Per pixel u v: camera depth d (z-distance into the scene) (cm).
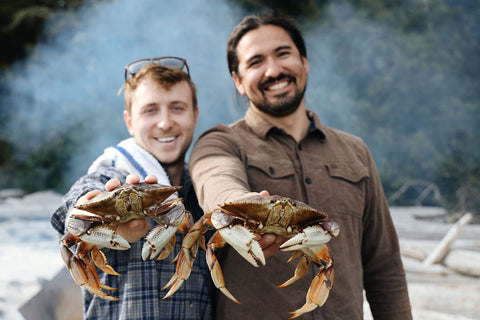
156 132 254
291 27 287
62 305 320
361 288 254
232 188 199
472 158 2262
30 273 612
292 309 231
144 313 213
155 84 254
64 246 184
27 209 1299
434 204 2038
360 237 267
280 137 270
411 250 654
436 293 480
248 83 275
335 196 258
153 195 183
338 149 277
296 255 207
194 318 228
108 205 179
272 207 174
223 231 169
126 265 222
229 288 235
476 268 546
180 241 232
